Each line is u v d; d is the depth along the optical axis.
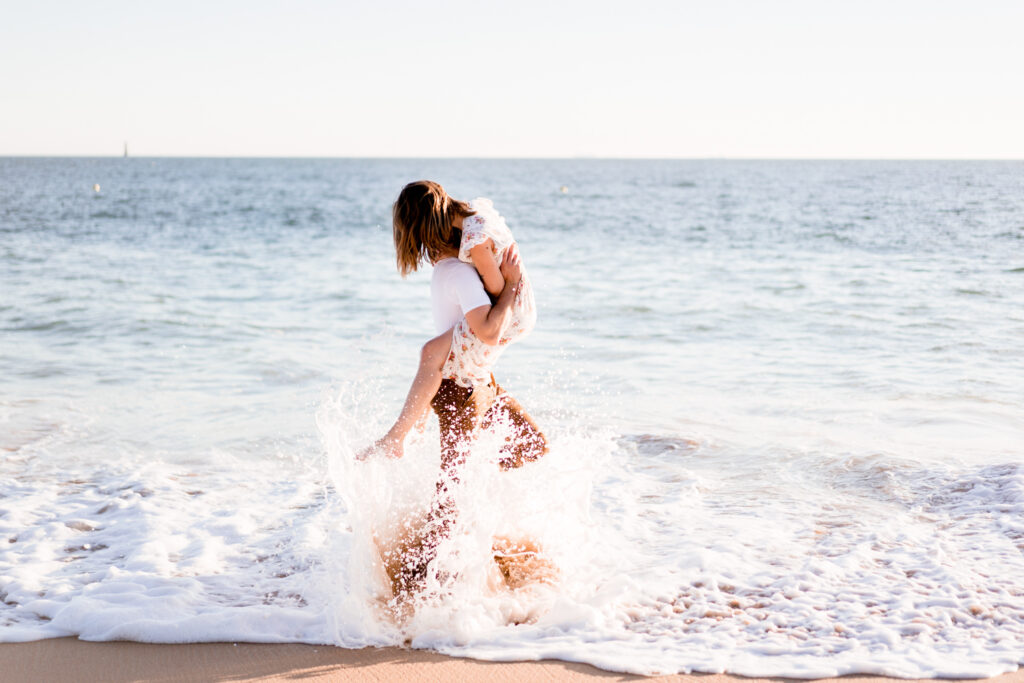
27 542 4.11
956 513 4.28
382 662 2.97
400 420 3.37
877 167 198.88
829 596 3.37
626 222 33.56
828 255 19.34
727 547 3.89
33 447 5.83
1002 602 3.25
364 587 3.32
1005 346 8.95
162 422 6.51
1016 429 5.87
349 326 11.12
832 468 5.12
